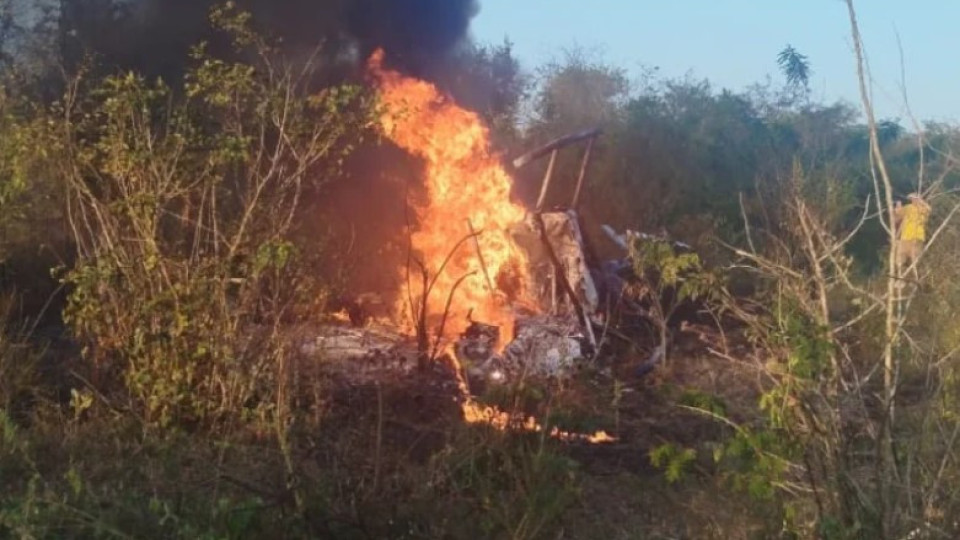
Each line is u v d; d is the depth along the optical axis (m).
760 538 5.56
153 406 7.57
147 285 7.77
